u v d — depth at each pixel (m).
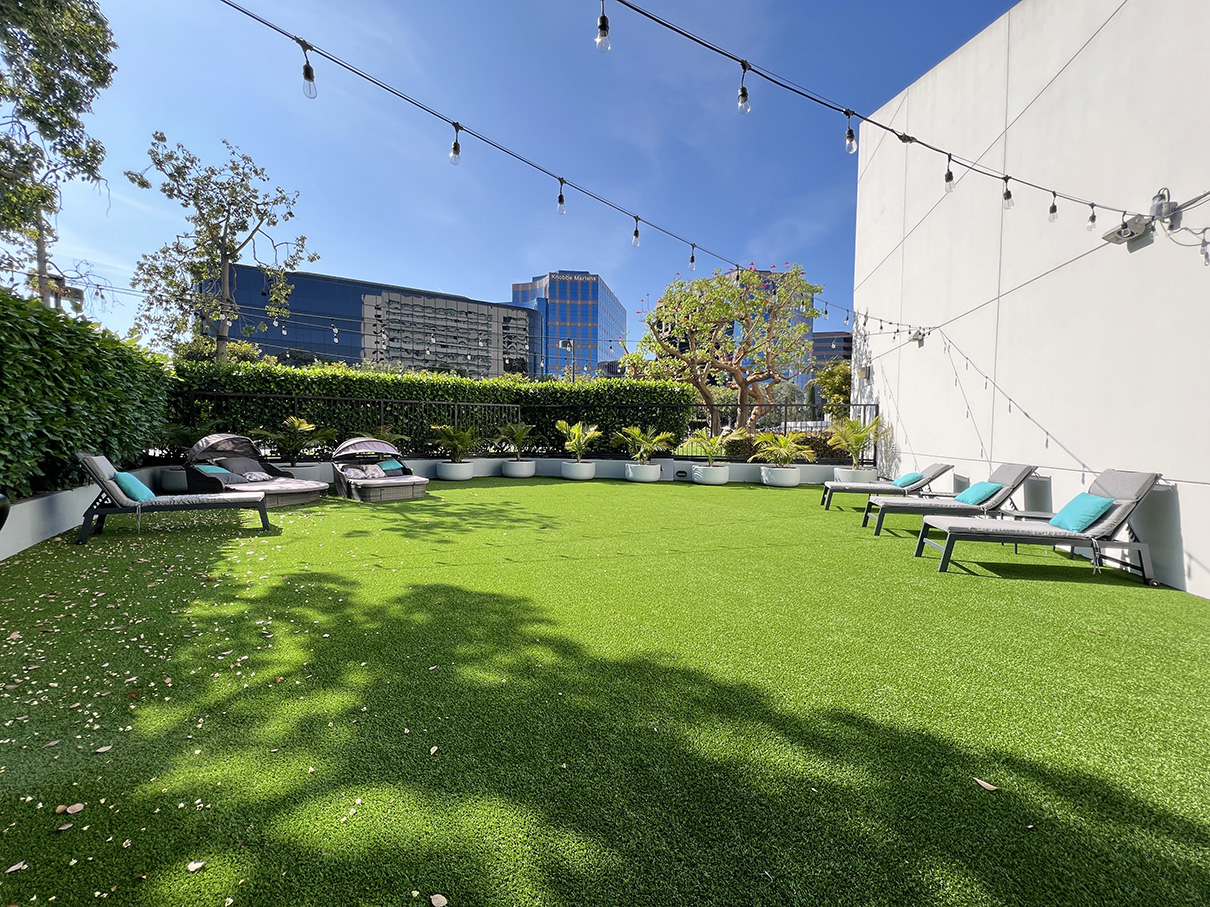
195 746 1.98
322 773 1.82
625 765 1.88
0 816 1.61
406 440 11.86
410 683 2.48
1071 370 5.52
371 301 61.53
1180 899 1.38
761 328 17.52
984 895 1.38
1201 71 4.11
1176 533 4.23
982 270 7.23
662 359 17.81
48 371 5.21
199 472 6.88
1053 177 5.79
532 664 2.69
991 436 6.98
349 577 4.16
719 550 5.27
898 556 5.11
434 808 1.65
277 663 2.67
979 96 7.30
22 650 2.78
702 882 1.40
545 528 6.29
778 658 2.80
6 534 4.55
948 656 2.86
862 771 1.87
